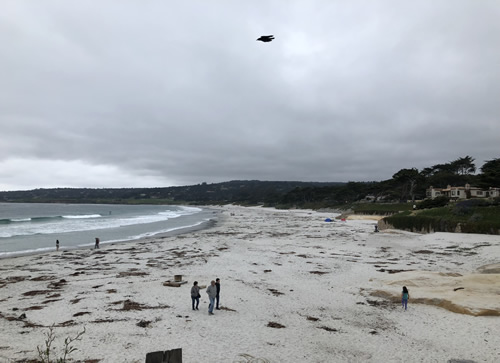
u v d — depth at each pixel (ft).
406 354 42.09
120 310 58.29
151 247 136.87
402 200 382.63
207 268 96.02
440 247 126.72
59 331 48.11
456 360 39.27
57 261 106.63
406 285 72.02
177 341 45.47
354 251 127.13
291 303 63.57
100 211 522.06
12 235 181.88
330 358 41.11
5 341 44.09
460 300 58.34
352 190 484.33
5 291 71.26
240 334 48.44
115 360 39.24
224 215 416.67
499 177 226.17
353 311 58.85
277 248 134.41
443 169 459.73
